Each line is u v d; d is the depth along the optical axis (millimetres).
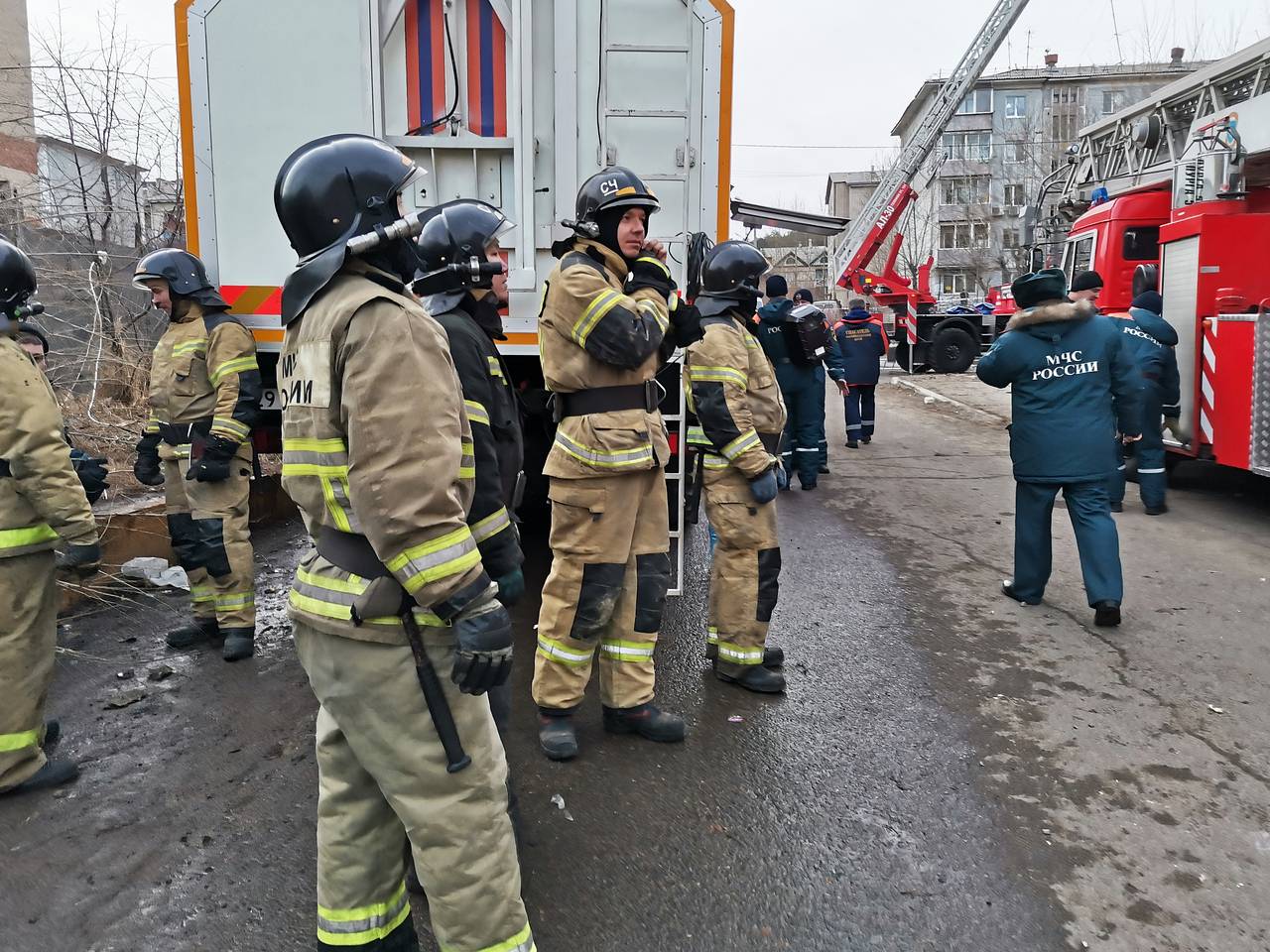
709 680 4227
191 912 2600
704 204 4820
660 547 3564
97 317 6645
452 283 2732
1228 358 7039
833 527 7277
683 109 4762
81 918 2572
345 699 1928
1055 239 12883
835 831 3006
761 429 4062
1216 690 4094
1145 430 7328
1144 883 2740
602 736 3670
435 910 1955
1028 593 5293
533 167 4766
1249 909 2619
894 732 3711
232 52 4711
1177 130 10008
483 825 1963
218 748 3588
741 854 2873
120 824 3051
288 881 2748
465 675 1827
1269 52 8297
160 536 5918
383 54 4762
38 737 3283
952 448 11141
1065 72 44500
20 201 7254
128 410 7137
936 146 21203
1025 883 2742
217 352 4324
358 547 1924
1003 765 3445
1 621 3158
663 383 5098
